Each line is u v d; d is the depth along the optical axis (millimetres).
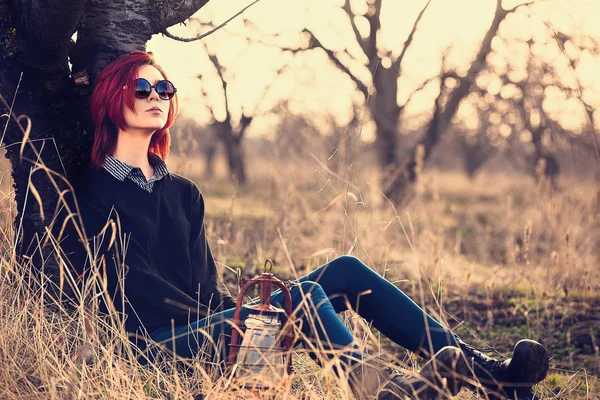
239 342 2867
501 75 16156
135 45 3768
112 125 3270
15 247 3340
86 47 3703
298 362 3449
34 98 3471
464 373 2553
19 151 3473
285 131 17891
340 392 2719
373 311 3080
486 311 5598
